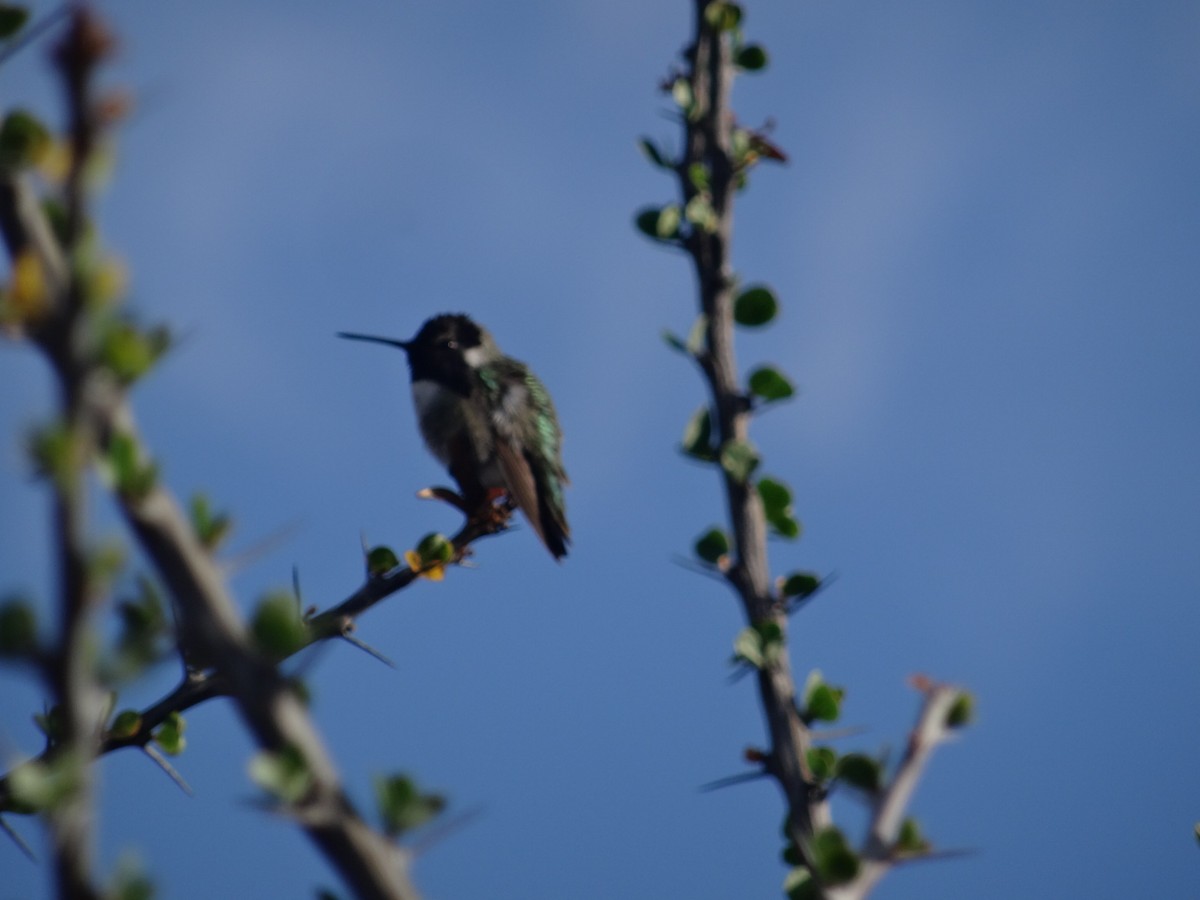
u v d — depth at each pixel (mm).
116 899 3969
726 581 8297
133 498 4242
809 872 7191
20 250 4406
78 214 4023
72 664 3838
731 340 8703
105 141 3957
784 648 7906
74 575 3799
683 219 9023
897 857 6457
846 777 6730
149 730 8461
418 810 4887
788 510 8570
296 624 4578
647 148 9438
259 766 4375
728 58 9352
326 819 4461
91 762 4301
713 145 9133
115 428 4211
